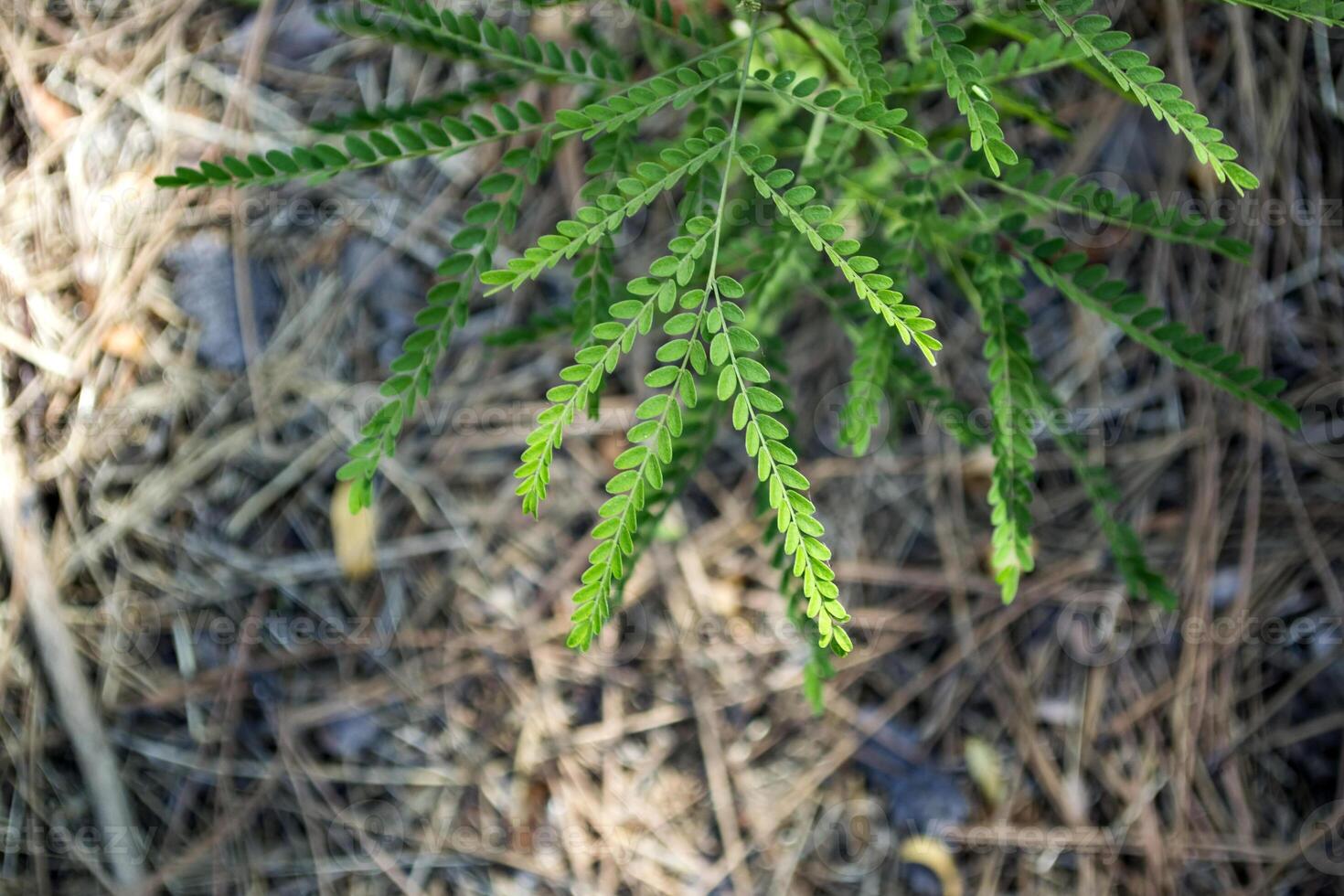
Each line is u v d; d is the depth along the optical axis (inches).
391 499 34.5
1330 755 33.8
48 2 33.5
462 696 34.3
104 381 33.5
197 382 33.9
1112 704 34.5
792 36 27.2
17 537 32.7
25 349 33.0
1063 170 34.5
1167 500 34.9
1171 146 34.6
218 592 33.8
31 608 32.7
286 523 34.2
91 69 33.6
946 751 34.3
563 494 34.9
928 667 34.7
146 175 33.6
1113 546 27.8
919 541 35.1
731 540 34.9
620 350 21.6
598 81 25.5
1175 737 34.1
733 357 21.5
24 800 32.5
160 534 33.6
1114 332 35.0
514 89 26.4
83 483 33.3
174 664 33.5
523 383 34.8
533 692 34.3
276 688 33.8
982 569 34.9
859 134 27.7
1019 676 34.6
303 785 33.6
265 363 34.2
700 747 34.3
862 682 34.6
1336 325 34.7
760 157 22.0
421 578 34.5
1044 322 35.2
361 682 34.1
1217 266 34.7
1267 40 34.5
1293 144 34.5
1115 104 34.6
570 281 34.7
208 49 33.9
